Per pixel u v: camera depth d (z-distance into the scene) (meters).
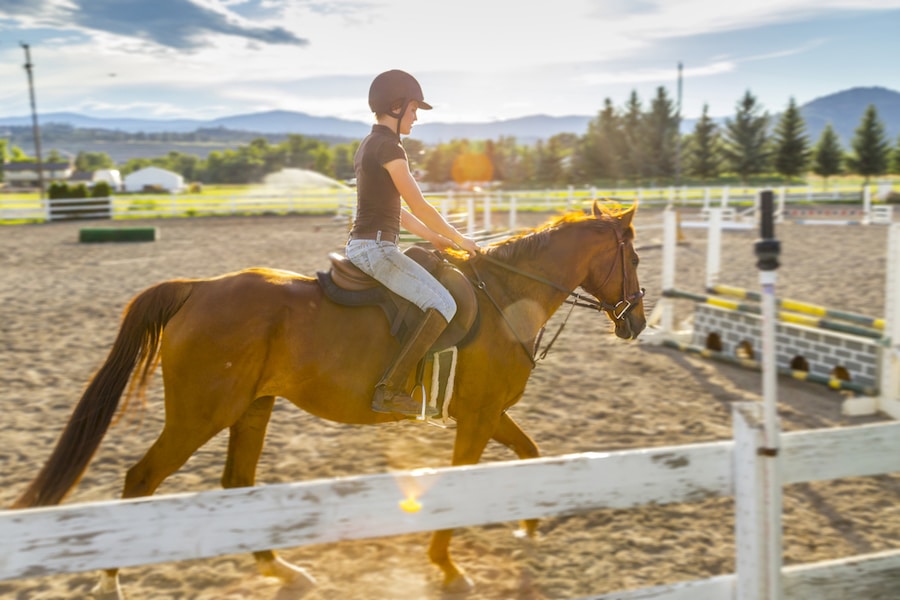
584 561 3.84
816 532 4.21
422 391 3.59
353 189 3.93
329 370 3.49
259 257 17.33
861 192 37.25
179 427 3.39
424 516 2.25
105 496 4.59
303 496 2.14
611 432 5.83
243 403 3.44
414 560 3.84
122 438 5.62
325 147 121.38
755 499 2.48
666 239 9.11
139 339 3.47
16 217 31.50
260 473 4.94
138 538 2.01
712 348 8.70
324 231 25.17
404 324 3.51
